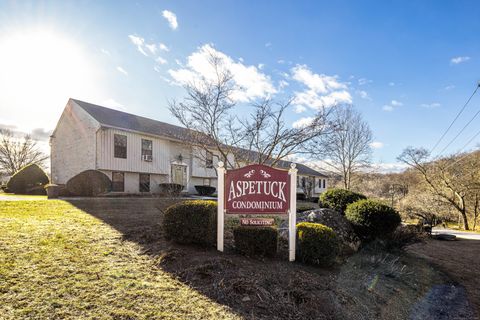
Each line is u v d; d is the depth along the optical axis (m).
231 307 2.85
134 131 15.25
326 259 4.37
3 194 15.95
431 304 4.20
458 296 4.62
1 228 4.54
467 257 7.43
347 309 3.31
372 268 4.97
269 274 3.73
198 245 4.46
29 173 17.06
